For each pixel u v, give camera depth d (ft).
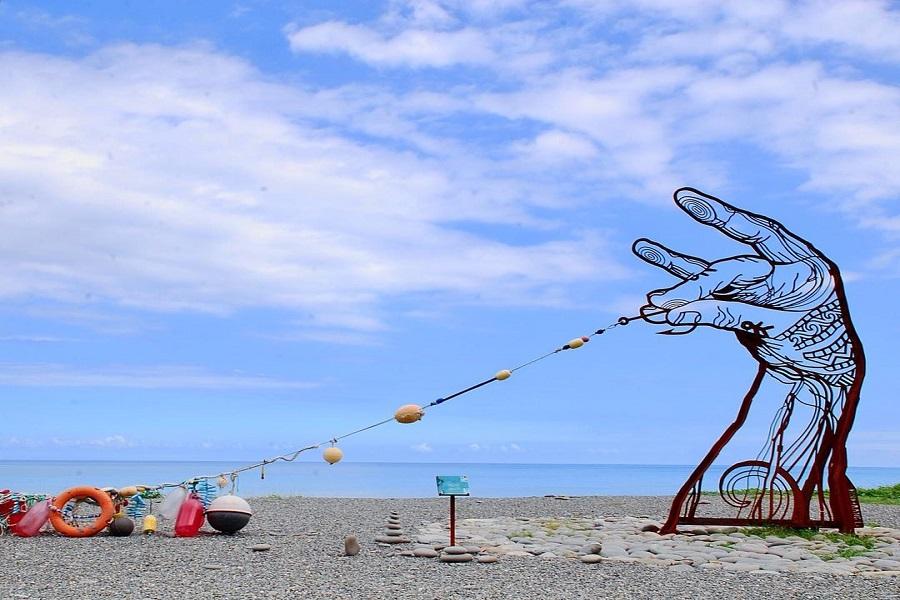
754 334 39.47
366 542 36.45
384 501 61.62
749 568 31.09
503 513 52.95
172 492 39.65
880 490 74.38
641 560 32.48
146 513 46.93
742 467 41.19
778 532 39.70
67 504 39.45
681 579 28.66
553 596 25.55
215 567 29.40
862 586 27.91
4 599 24.20
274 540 37.01
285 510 52.29
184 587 26.07
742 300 39.50
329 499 63.57
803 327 39.55
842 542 37.60
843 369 39.96
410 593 25.55
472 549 33.09
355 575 28.45
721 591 26.71
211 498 40.83
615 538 38.88
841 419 40.01
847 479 40.01
